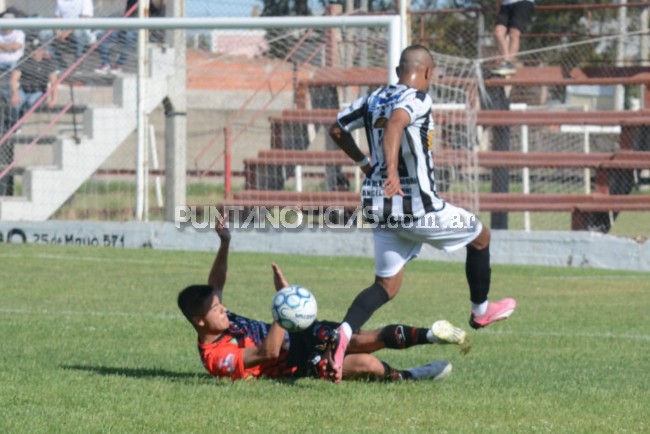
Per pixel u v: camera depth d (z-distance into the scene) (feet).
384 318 122.01
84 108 234.99
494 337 109.40
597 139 262.88
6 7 256.11
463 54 263.90
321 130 247.91
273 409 69.36
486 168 233.55
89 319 116.47
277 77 282.36
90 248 199.52
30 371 83.15
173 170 223.51
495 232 191.93
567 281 162.20
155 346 99.09
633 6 242.58
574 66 253.85
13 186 224.94
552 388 79.00
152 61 226.58
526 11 233.55
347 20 175.22
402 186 79.30
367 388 76.79
